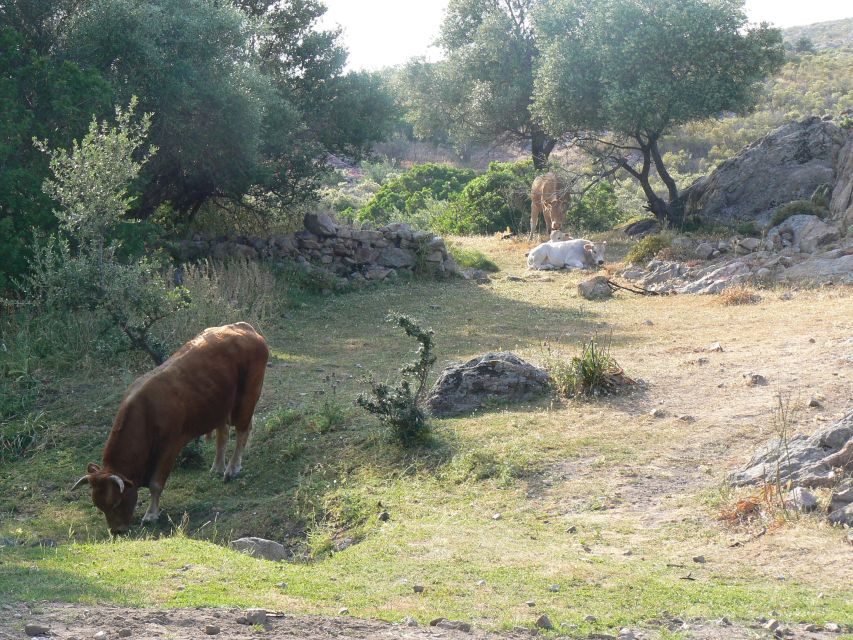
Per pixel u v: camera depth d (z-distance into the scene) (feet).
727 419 32.19
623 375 37.47
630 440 31.22
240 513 31.04
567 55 92.89
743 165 86.69
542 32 97.71
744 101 88.63
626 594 18.37
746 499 24.41
